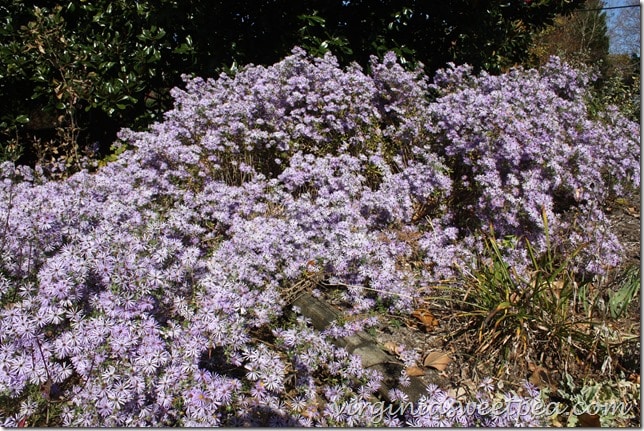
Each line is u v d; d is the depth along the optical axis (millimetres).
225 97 4312
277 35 5062
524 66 6434
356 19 5332
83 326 2045
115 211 2787
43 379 1946
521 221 3426
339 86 4043
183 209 3059
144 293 2152
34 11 5090
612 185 4289
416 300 2898
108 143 5703
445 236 3428
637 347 2484
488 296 2697
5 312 2025
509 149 3479
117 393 1878
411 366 2436
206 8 4832
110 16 5242
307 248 2973
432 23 5484
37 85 5324
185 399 1895
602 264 3227
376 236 3189
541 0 5961
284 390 2246
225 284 2340
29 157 5480
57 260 2182
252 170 3824
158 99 5348
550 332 2555
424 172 3605
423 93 4426
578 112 4332
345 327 2568
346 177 3438
